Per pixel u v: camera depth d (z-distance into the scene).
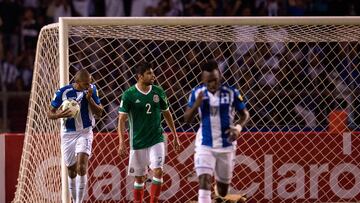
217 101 25.02
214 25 31.97
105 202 35.38
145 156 30.55
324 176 36.66
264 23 32.16
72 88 30.34
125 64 42.47
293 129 40.66
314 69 40.47
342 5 53.50
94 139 35.38
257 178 36.25
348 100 40.72
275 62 42.41
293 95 42.06
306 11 53.12
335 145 36.75
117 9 52.22
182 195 35.75
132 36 33.22
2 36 50.75
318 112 41.66
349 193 36.72
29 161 34.41
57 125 33.56
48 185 33.81
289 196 36.44
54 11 51.81
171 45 41.84
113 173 35.44
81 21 30.95
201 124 25.34
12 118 45.56
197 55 40.28
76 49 42.94
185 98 40.78
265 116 40.00
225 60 41.22
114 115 42.09
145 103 30.09
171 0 52.28
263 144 36.31
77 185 30.47
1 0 51.38
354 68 40.25
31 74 50.50
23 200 34.19
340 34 34.75
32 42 51.19
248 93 42.03
